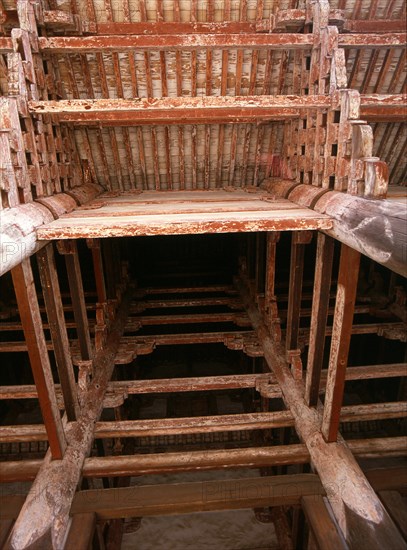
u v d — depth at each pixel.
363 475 3.86
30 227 3.45
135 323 7.86
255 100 4.14
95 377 5.78
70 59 5.21
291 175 5.98
